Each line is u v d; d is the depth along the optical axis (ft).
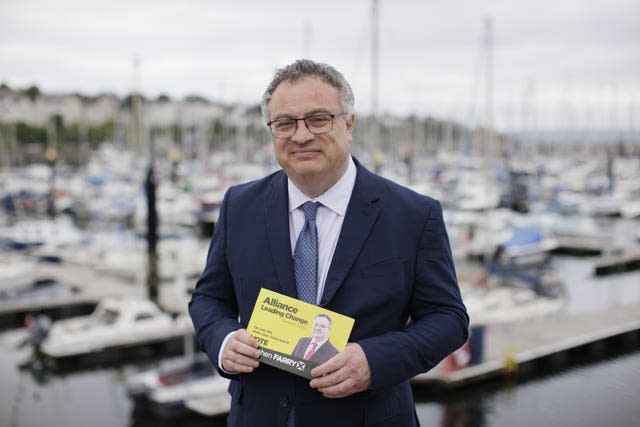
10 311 59.00
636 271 81.00
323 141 6.46
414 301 6.79
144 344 47.75
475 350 37.63
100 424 36.50
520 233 77.92
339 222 6.81
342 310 6.48
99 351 46.62
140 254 77.25
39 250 79.97
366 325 6.47
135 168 127.13
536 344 40.83
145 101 169.07
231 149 214.69
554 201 120.16
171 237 87.45
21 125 210.59
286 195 7.07
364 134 112.98
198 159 189.78
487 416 33.09
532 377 37.86
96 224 106.42
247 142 201.87
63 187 141.08
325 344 6.17
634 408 17.61
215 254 7.46
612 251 87.10
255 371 6.77
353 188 6.88
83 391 41.96
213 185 132.46
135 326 48.37
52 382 43.68
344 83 6.65
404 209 6.80
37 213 124.77
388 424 6.65
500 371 37.42
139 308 49.29
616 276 77.92
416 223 6.74
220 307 7.30
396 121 168.35
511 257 75.25
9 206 125.70
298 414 6.51
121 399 40.47
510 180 121.90
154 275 65.05
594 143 207.62
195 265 72.90
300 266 6.75
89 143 225.76
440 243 6.77
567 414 22.84
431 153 196.75
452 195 117.29
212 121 217.56
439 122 209.46
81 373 45.42
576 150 207.82
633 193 135.44
